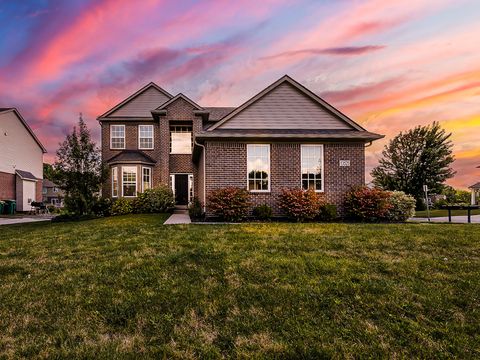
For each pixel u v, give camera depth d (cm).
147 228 882
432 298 354
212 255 542
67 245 672
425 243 634
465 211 2017
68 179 1381
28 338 270
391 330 284
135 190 1756
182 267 477
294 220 1145
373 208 1128
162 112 1817
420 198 2506
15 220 1603
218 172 1191
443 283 403
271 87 1280
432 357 241
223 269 463
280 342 260
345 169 1220
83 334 276
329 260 504
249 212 1186
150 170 1872
